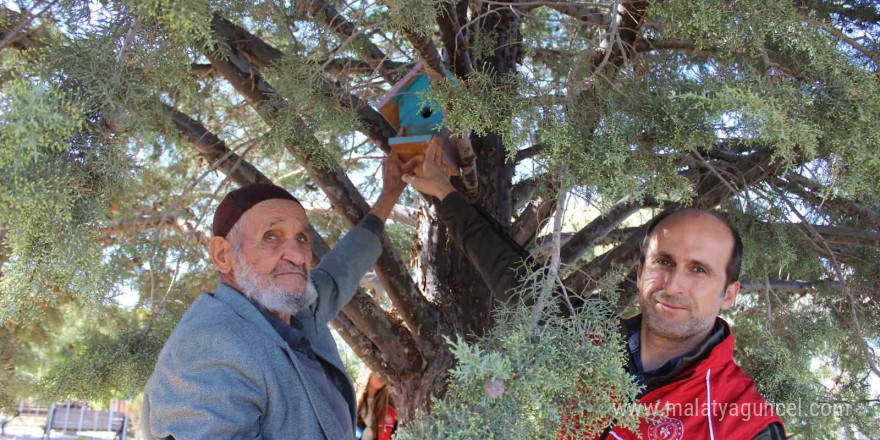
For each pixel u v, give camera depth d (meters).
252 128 4.01
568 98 1.93
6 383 4.47
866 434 3.24
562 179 1.82
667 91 1.94
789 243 2.94
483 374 1.44
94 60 1.65
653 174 1.90
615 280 2.28
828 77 1.88
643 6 2.40
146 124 1.81
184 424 1.79
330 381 2.19
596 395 1.63
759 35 1.88
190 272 3.78
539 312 1.71
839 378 3.57
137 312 4.00
